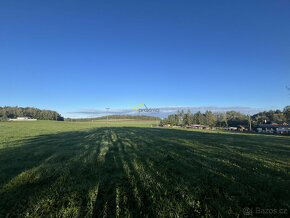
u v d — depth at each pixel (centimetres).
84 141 1255
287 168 508
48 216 257
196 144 1071
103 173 454
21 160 627
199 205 283
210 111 9112
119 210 266
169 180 396
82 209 270
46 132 2270
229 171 471
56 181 389
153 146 973
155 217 258
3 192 336
